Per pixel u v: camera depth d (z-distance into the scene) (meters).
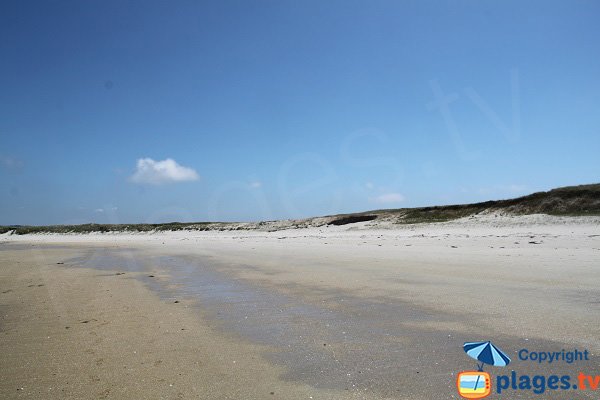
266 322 7.71
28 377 5.32
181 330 7.30
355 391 4.77
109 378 5.24
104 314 8.54
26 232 66.38
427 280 11.22
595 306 7.92
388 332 6.88
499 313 7.67
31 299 10.28
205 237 40.44
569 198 31.28
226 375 5.28
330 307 8.71
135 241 38.62
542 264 12.99
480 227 28.92
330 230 38.72
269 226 48.47
